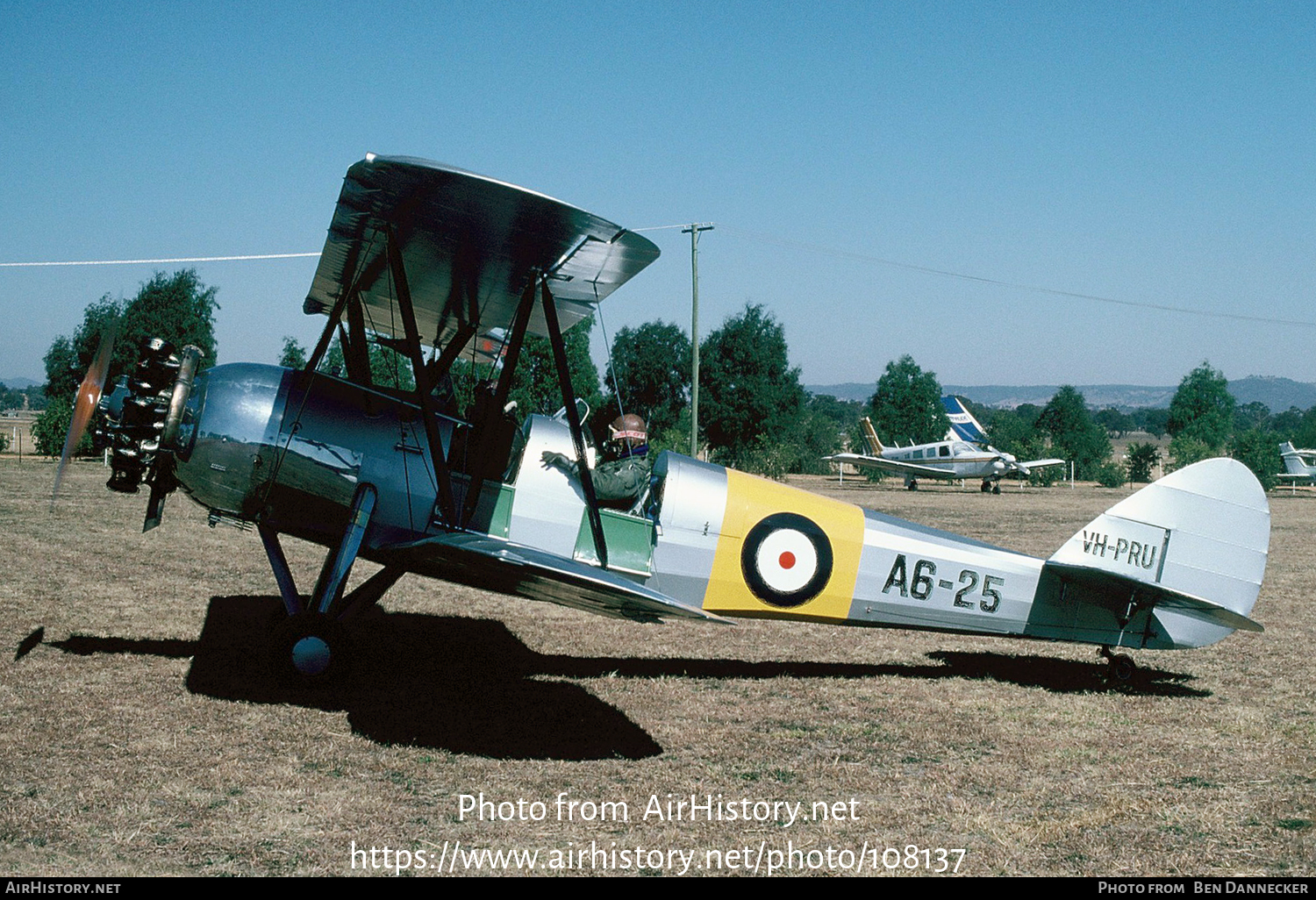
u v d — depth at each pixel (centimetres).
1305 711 694
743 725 627
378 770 505
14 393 17625
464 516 655
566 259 625
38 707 587
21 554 1242
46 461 3475
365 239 639
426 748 543
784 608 738
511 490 675
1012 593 761
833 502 760
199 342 4156
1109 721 657
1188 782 536
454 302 766
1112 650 914
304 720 580
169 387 657
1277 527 2539
